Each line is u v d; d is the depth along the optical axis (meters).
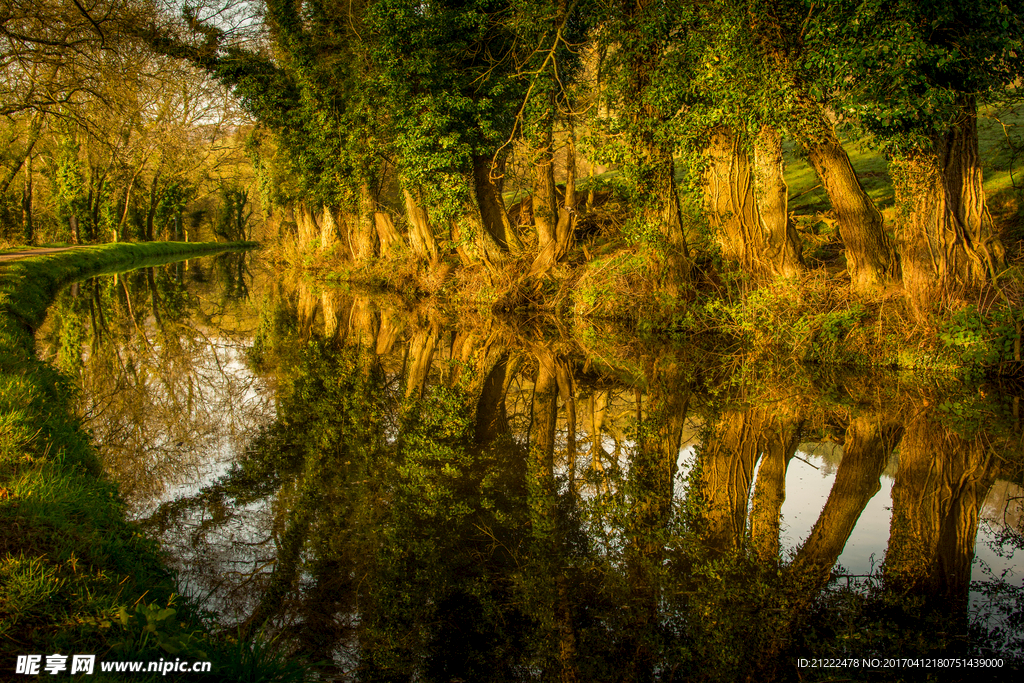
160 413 9.82
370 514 6.30
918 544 5.73
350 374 13.39
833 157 12.44
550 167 18.72
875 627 4.46
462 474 7.47
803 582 5.09
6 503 4.52
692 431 9.05
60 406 7.88
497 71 19.91
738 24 12.25
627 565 5.36
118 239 50.75
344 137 28.16
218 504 6.45
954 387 10.80
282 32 28.44
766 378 11.73
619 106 15.62
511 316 19.25
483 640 4.30
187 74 27.81
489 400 11.12
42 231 47.41
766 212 13.71
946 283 11.54
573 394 11.45
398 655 4.09
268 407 10.62
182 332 18.80
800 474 7.45
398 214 28.95
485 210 21.19
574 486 7.14
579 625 4.52
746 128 12.95
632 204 16.09
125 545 4.83
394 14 19.50
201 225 73.12
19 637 3.28
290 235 44.81
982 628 4.45
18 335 11.26
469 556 5.51
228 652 3.61
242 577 4.97
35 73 19.58
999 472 7.44
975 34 10.83
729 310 13.84
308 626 4.38
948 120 11.20
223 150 57.94
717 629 4.45
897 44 10.66
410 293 24.69
